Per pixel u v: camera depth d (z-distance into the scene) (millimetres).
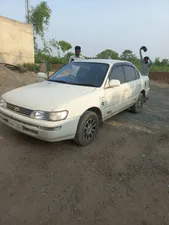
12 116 3193
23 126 3104
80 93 3467
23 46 17688
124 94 4609
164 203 2324
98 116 3896
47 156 3174
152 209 2223
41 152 3275
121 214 2131
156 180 2742
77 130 3328
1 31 15070
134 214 2139
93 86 3844
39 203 2229
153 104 7391
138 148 3646
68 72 4430
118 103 4426
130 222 2039
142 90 5770
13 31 16281
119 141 3877
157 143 3889
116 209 2195
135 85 5172
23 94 3395
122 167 3012
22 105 3098
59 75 4477
